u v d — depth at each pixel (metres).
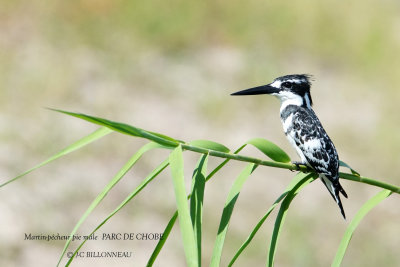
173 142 4.69
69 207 13.53
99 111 17.34
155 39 20.62
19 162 14.59
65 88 17.91
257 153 16.23
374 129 17.69
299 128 7.52
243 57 20.58
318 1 21.86
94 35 20.19
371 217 14.59
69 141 15.78
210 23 21.47
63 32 20.12
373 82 20.05
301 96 7.95
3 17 20.30
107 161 15.34
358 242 13.84
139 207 13.81
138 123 17.11
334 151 7.25
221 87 18.94
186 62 20.05
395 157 16.80
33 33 19.94
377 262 13.55
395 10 22.70
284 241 13.47
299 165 7.27
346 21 21.72
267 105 18.41
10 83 17.64
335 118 18.14
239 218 13.84
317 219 14.08
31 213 13.06
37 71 18.22
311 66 20.62
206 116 17.75
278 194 14.64
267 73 19.80
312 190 14.87
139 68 19.39
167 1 21.22
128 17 20.81
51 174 14.42
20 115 16.50
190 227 4.23
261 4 21.80
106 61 19.41
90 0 20.86
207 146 4.80
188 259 4.16
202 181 4.66
